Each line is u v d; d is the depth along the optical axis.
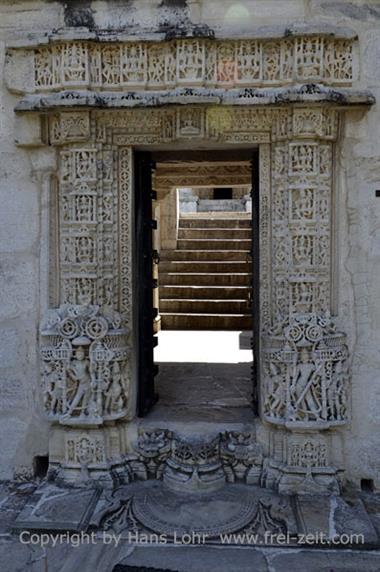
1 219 3.74
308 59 3.41
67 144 3.60
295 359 3.47
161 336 8.12
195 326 9.09
